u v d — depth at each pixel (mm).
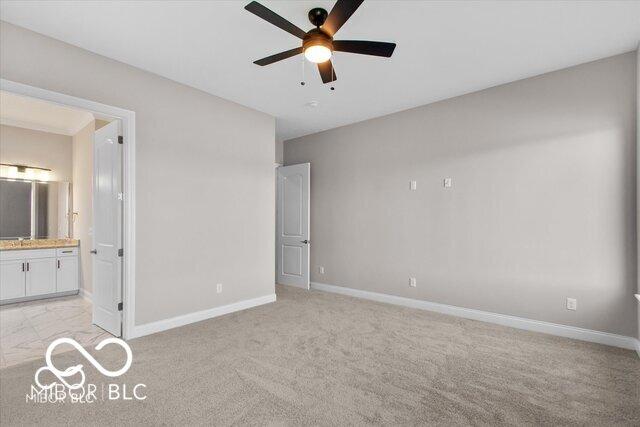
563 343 2988
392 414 1905
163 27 2484
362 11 2285
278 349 2840
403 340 3068
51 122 4914
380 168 4629
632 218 2863
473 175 3754
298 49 2131
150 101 3225
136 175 3107
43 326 3453
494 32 2561
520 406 1993
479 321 3650
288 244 5668
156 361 2588
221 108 3908
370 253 4723
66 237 5195
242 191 4145
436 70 3223
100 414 1889
